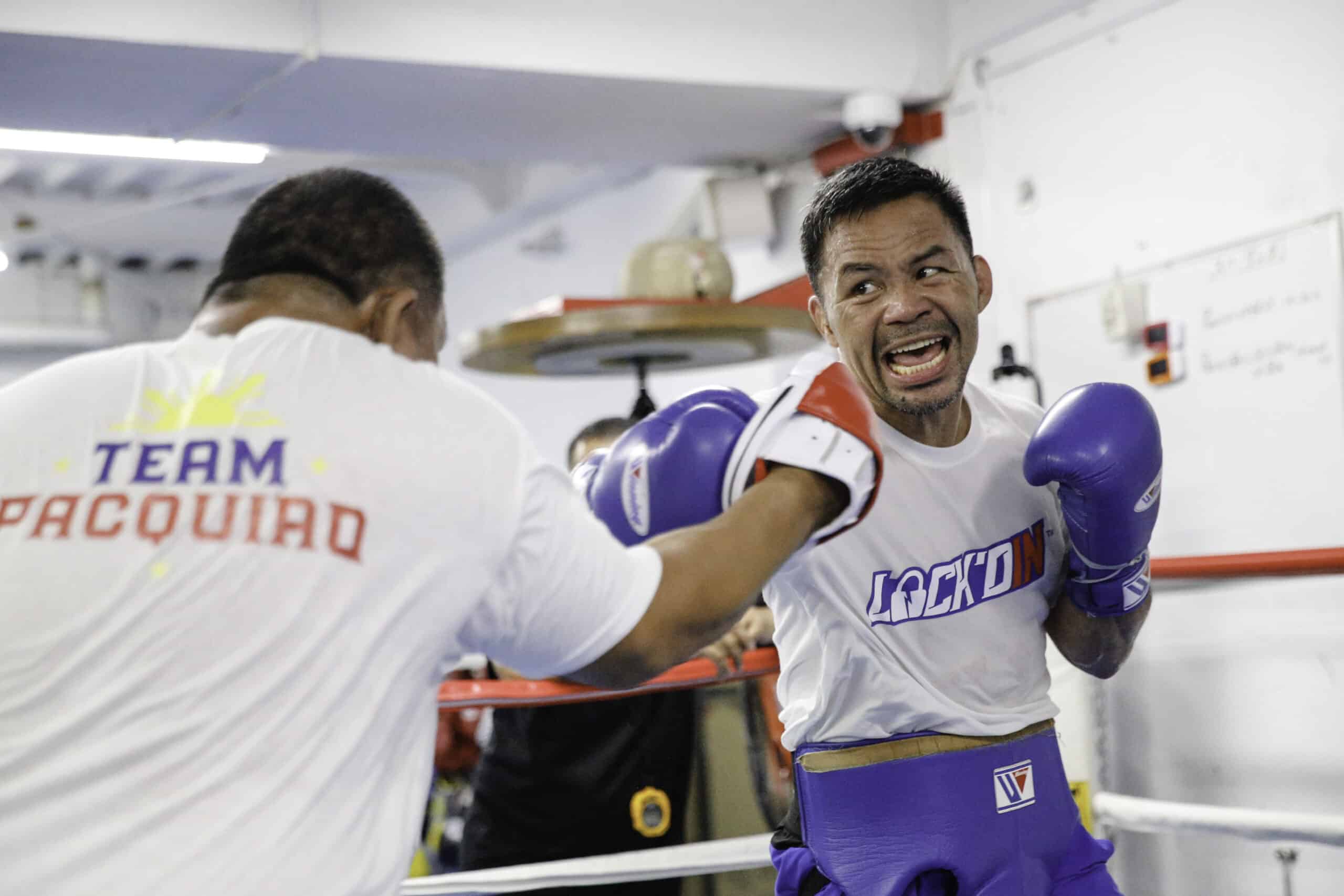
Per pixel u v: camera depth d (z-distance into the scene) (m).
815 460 1.15
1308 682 3.13
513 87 3.89
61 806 0.92
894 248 1.63
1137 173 3.59
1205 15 3.40
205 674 0.94
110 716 0.93
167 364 1.08
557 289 7.26
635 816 2.51
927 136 4.30
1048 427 1.60
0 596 0.97
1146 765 3.52
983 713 1.66
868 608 1.62
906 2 4.19
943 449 1.66
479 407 1.08
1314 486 3.12
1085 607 1.73
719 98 4.10
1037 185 3.91
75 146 4.09
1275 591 3.20
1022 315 3.96
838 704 1.67
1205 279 3.40
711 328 2.93
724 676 2.30
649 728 2.54
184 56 3.49
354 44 3.56
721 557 1.10
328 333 1.08
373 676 0.99
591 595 1.05
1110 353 3.66
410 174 7.11
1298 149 3.17
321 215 1.12
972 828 1.61
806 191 4.80
